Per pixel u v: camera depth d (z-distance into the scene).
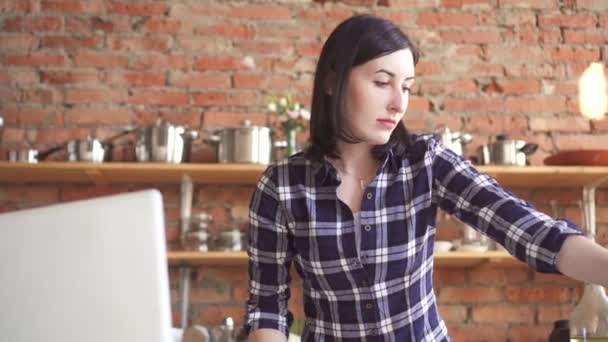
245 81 3.23
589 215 3.15
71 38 3.22
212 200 3.14
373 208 1.40
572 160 2.98
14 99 3.17
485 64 3.30
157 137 2.91
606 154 2.94
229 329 2.80
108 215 0.83
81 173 2.96
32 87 3.19
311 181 1.44
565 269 1.09
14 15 3.22
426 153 1.41
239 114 3.21
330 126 1.43
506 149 2.97
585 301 2.57
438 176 1.38
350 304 1.40
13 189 3.11
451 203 1.36
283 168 1.47
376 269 1.38
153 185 3.13
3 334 0.86
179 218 3.12
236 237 2.95
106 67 3.21
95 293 0.83
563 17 3.36
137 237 0.83
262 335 1.45
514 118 3.28
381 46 1.35
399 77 1.36
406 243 1.39
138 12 3.26
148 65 3.22
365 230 1.39
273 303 1.48
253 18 3.28
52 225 0.85
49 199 3.11
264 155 2.93
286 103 3.00
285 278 1.49
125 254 0.83
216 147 3.12
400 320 1.39
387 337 1.39
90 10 3.25
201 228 2.96
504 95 3.29
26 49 3.21
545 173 2.96
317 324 1.44
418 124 3.24
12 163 2.85
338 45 1.38
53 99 3.18
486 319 3.13
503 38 3.33
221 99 3.22
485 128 3.26
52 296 0.84
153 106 3.20
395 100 1.36
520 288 3.16
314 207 1.42
